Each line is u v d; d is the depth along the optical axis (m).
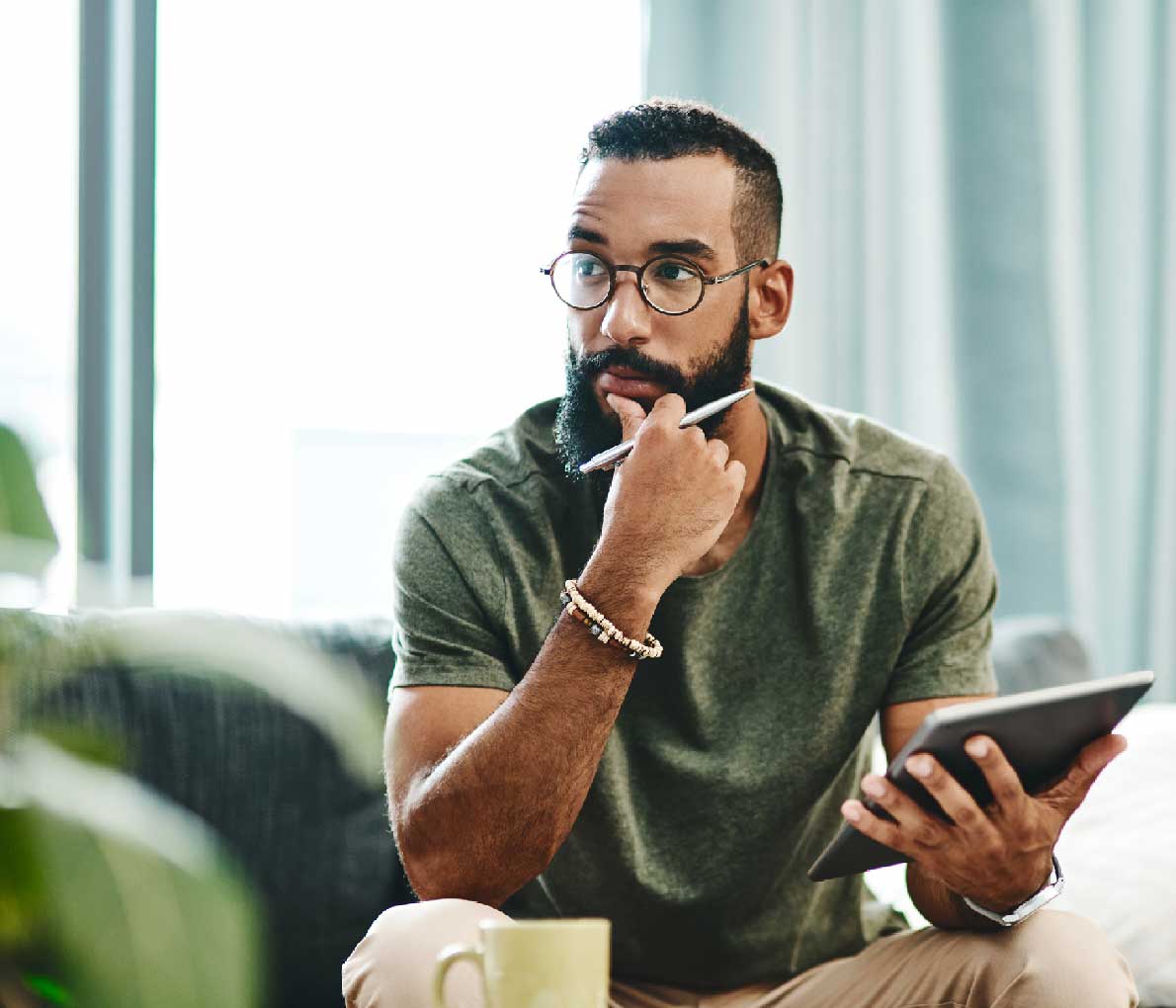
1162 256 2.77
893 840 1.07
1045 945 1.10
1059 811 1.10
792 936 1.36
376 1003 1.05
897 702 1.36
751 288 1.41
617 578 1.19
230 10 2.20
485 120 2.32
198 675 0.49
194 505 2.17
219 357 2.19
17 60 2.10
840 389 2.53
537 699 1.18
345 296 2.25
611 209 1.32
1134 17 2.77
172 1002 0.34
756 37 2.42
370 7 2.27
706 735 1.35
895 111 2.60
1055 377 2.63
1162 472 2.74
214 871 0.37
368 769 0.49
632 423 1.32
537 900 1.38
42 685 0.48
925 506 1.40
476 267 2.31
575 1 2.37
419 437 2.28
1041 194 2.65
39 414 2.10
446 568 1.36
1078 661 2.08
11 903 0.36
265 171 2.22
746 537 1.39
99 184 2.11
